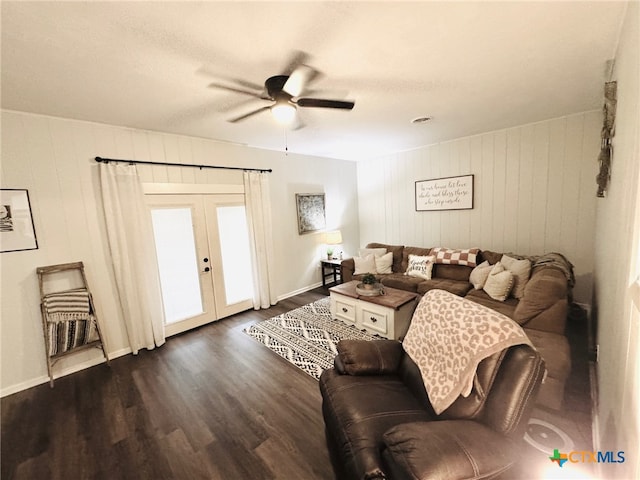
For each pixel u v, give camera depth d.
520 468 1.06
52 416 2.10
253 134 3.39
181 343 3.20
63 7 1.21
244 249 4.04
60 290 2.64
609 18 1.44
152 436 1.86
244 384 2.38
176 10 1.27
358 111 2.75
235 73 1.88
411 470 0.93
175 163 3.29
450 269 3.89
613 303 1.44
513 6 1.34
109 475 1.60
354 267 4.55
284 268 4.59
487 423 1.21
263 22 1.39
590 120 3.09
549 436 1.66
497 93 2.44
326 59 1.76
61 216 2.62
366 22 1.42
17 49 1.50
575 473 1.46
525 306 2.25
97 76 1.85
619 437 1.05
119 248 2.91
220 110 2.53
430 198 4.59
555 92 2.47
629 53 1.28
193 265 3.53
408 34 1.54
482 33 1.55
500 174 3.81
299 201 4.72
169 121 2.78
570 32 1.56
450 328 1.44
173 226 3.34
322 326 3.44
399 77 2.05
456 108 2.78
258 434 1.84
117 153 2.90
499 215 3.89
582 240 3.29
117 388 2.41
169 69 1.80
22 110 2.35
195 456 1.69
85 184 2.73
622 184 1.34
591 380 2.16
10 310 2.41
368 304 3.18
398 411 1.42
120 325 2.99
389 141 4.10
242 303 4.05
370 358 1.78
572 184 3.29
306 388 2.29
